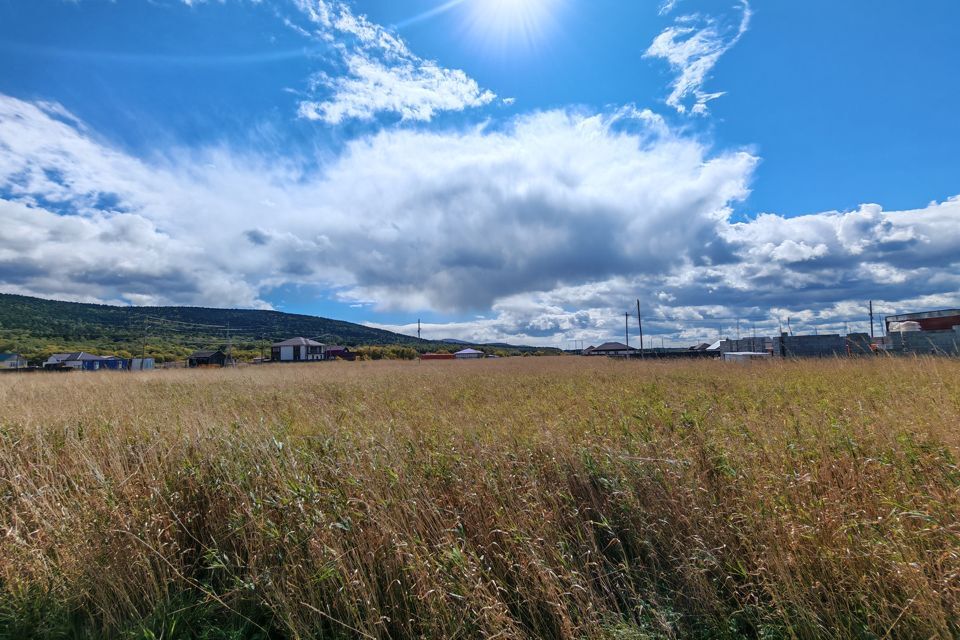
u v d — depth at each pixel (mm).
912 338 19797
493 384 14133
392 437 5184
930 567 2705
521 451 4742
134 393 12836
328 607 3021
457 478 4141
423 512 3566
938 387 7055
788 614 2746
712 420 5543
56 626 3072
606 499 3822
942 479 3488
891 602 2639
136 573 3357
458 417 7051
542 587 2932
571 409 7422
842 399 7020
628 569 3182
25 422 6789
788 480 3584
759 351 30484
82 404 9250
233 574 3346
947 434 4270
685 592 3062
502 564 3311
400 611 3070
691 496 3523
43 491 4195
